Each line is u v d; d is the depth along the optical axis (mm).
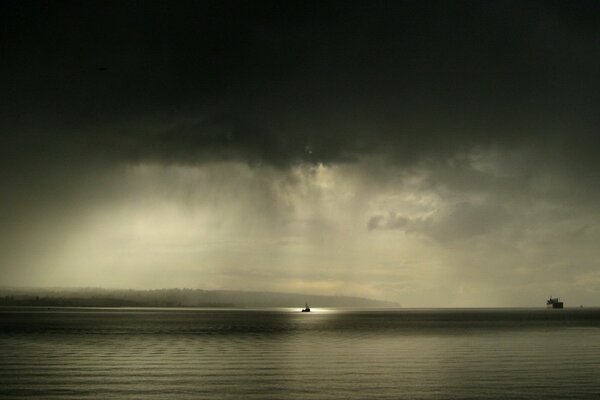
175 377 41312
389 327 133500
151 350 63938
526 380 39188
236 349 65438
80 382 38875
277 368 46469
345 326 139625
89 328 119312
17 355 57625
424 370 44938
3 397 33750
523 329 119312
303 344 73938
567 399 32562
